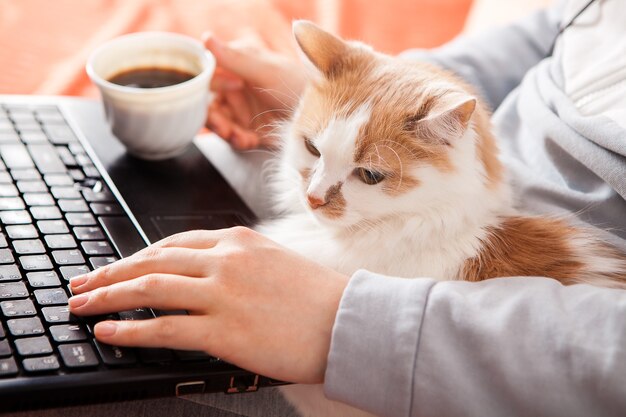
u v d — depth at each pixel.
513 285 0.60
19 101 0.92
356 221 0.71
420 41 1.29
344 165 0.71
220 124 0.95
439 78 0.77
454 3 1.39
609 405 0.51
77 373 0.53
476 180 0.69
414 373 0.53
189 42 0.89
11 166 0.77
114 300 0.56
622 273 0.68
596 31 0.81
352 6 1.34
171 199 0.81
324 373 0.56
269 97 0.96
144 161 0.86
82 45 1.18
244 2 1.30
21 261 0.63
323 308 0.58
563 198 0.75
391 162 0.69
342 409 0.65
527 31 1.05
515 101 0.90
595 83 0.76
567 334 0.53
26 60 1.13
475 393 0.53
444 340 0.54
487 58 1.02
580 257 0.69
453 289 0.58
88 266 0.65
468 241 0.69
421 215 0.69
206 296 0.56
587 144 0.71
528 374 0.52
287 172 0.81
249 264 0.59
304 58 0.79
